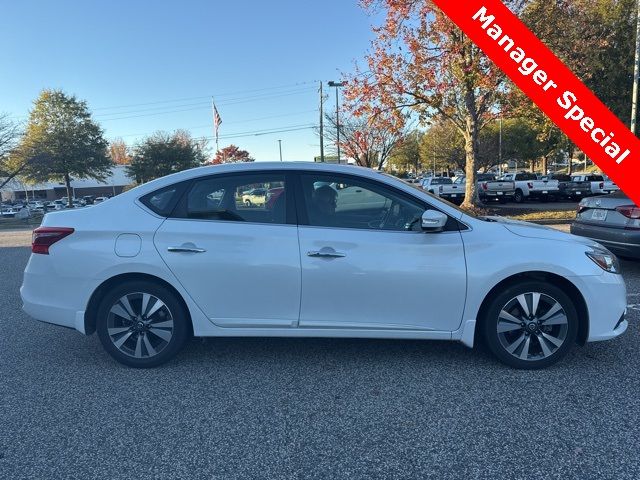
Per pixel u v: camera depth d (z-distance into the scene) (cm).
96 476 270
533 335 390
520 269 377
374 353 439
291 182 402
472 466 272
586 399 345
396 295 384
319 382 382
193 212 402
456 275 380
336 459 282
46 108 4534
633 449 284
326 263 383
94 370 412
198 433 312
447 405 341
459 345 454
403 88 1480
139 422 327
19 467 279
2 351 461
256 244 389
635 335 469
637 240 642
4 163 3931
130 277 402
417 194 398
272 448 294
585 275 380
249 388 374
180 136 6266
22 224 2891
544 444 291
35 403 355
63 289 400
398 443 296
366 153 3062
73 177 4897
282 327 393
